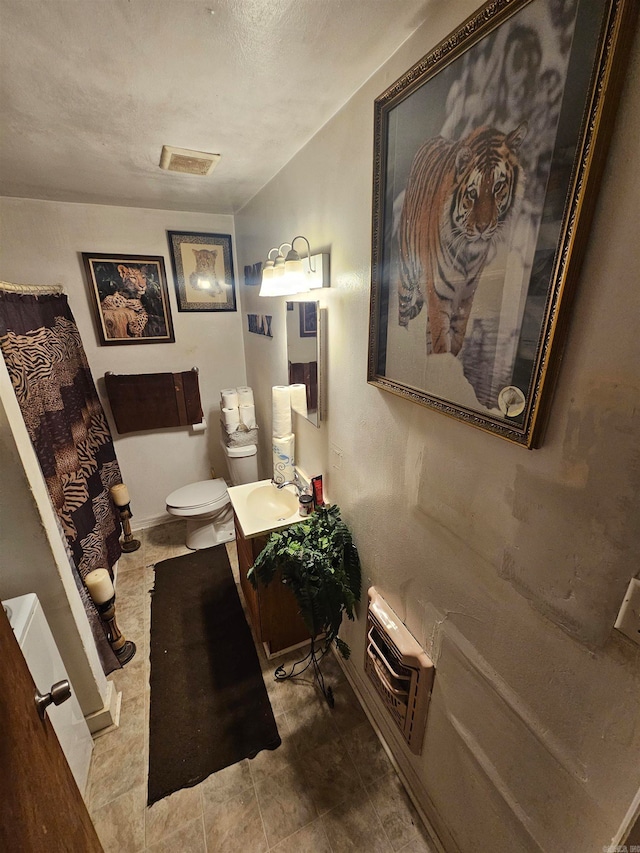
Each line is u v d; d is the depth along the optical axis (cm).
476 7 69
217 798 130
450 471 92
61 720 121
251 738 147
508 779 87
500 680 85
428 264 86
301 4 75
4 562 122
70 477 177
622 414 54
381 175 96
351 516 149
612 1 45
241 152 148
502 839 92
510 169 63
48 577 128
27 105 111
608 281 53
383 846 118
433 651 109
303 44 87
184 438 295
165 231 250
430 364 91
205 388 293
